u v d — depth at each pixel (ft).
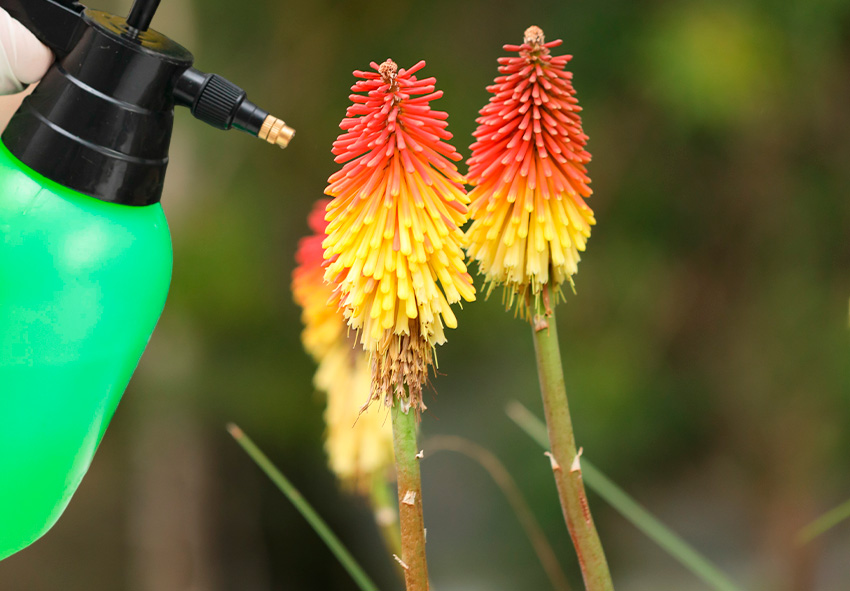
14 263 4.60
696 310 15.89
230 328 14.48
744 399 15.81
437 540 14.97
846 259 15.57
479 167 4.88
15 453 4.66
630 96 14.79
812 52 13.84
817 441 15.47
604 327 15.26
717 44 13.19
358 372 6.46
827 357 15.39
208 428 15.11
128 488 15.51
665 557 15.51
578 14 14.21
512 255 4.86
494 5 14.87
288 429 14.53
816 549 15.29
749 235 15.75
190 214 14.65
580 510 4.79
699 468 15.93
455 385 15.30
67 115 4.62
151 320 4.74
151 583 15.24
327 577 15.75
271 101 15.12
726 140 14.96
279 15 15.08
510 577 14.60
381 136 4.63
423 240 4.66
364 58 14.96
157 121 4.66
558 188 4.85
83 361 4.65
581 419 14.67
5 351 4.61
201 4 14.93
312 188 15.01
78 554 15.75
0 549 4.74
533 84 4.85
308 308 6.33
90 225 4.62
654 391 15.43
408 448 4.63
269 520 15.88
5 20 4.63
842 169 15.38
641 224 15.52
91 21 4.62
